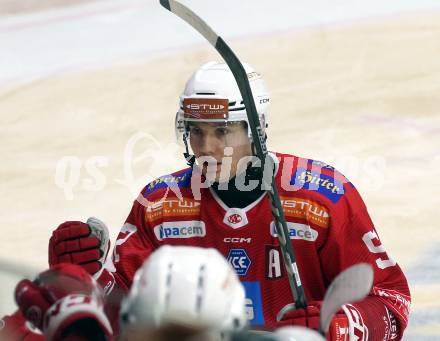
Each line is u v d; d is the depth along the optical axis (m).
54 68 23.88
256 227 7.40
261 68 22.02
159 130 18.97
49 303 5.17
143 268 4.40
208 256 4.32
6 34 27.22
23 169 17.50
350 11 25.23
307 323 6.55
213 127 7.13
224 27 25.52
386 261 7.43
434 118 18.16
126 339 4.39
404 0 25.58
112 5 28.72
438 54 21.61
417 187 15.16
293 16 25.50
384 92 19.67
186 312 4.12
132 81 22.14
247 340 4.31
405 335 10.51
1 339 5.54
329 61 21.94
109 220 14.93
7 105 21.36
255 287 7.48
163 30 25.98
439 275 12.09
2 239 14.48
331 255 7.38
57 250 6.39
